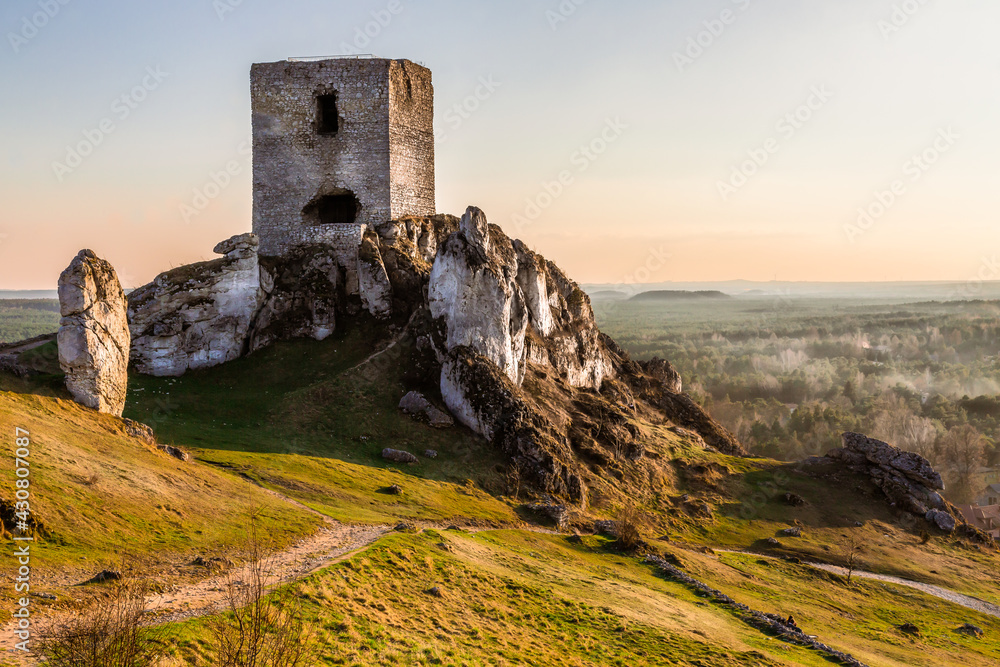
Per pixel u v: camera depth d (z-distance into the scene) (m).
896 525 69.06
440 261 68.31
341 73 74.88
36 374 46.34
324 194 75.75
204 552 30.62
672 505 63.84
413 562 35.38
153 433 48.09
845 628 46.44
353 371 64.38
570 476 58.72
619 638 34.22
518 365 69.12
